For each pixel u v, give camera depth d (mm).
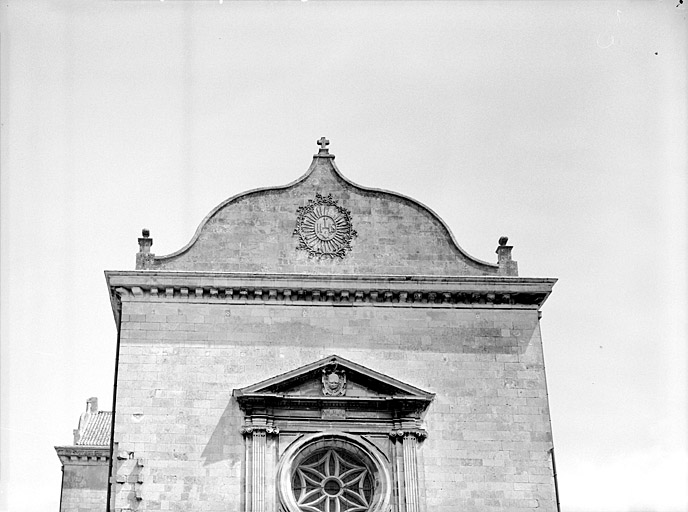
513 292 50125
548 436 48094
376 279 49750
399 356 49062
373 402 47781
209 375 47969
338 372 48062
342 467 47688
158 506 45688
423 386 48594
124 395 47312
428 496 46719
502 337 49688
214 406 47438
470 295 50125
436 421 48000
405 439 47406
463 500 46750
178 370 47906
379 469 47000
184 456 46500
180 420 47094
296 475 47281
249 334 48812
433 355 49188
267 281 49375
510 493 47031
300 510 45969
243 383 47938
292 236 51188
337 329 49312
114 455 46281
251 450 46594
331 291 49531
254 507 45531
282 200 51750
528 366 49250
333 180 52344
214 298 49250
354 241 51312
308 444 47250
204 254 50469
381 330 49438
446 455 47438
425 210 52094
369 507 46719
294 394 47656
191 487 46031
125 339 48250
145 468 46219
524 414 48375
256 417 47125
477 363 49156
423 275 50094
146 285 48969
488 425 48094
